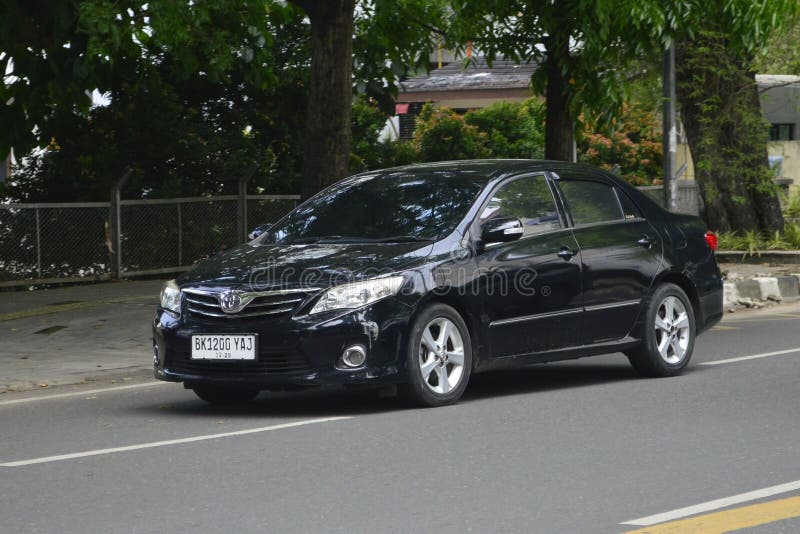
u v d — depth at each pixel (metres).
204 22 19.30
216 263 11.52
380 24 22.39
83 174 26.78
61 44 18.44
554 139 21.11
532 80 21.31
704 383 12.38
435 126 36.03
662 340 12.95
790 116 45.06
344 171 18.22
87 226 24.88
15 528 7.05
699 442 9.24
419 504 7.43
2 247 23.88
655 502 7.41
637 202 13.21
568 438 9.49
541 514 7.15
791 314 19.89
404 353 10.73
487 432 9.80
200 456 9.09
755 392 11.68
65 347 16.47
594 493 7.66
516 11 20.78
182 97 28.66
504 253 11.60
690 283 13.33
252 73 23.20
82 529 6.99
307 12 18.17
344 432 9.94
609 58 19.95
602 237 12.52
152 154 27.33
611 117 20.41
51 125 22.75
